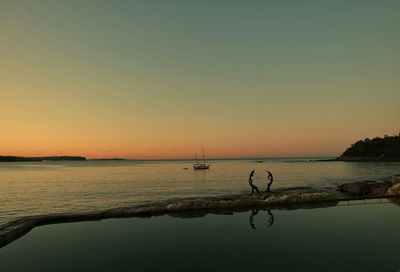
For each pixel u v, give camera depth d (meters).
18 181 67.88
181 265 13.12
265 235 17.34
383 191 32.62
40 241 16.75
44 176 85.94
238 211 24.00
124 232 18.34
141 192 45.28
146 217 22.27
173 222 20.69
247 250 14.87
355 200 27.73
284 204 26.42
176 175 86.94
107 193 44.47
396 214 22.30
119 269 12.80
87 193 44.72
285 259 13.60
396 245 15.41
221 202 24.83
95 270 12.77
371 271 12.26
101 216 21.98
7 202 36.16
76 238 17.20
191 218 21.84
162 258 13.97
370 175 74.12
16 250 15.32
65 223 20.67
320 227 18.89
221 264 13.16
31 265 13.38
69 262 13.66
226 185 54.53
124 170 126.31
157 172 106.56
